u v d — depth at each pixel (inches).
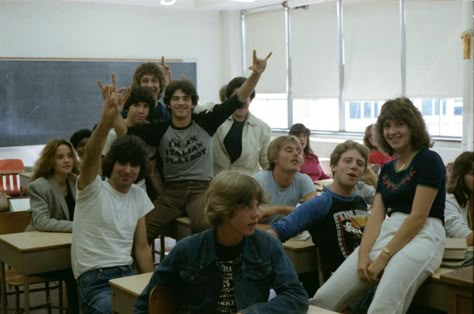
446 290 93.7
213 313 74.4
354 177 115.6
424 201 97.2
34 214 134.3
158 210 140.6
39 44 319.3
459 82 265.1
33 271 119.5
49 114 321.4
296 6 339.9
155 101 151.6
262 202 73.8
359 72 310.5
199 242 74.9
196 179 141.5
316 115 339.6
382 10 295.4
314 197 119.0
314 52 333.7
